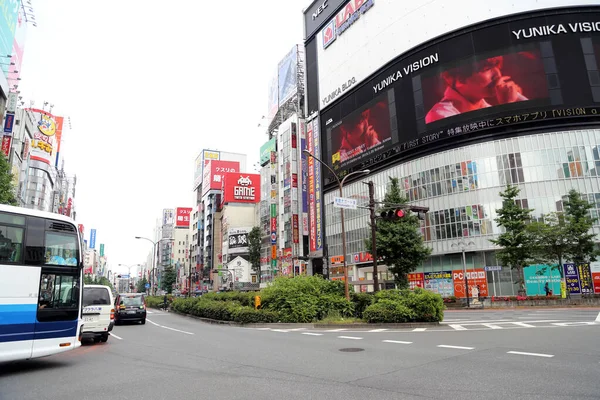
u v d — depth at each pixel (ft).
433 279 133.39
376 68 160.45
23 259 28.60
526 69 121.70
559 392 18.19
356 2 176.04
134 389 21.11
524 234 98.63
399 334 44.37
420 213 59.88
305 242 189.16
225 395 19.34
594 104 116.57
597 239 110.42
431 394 18.53
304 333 49.34
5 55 119.65
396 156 147.95
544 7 123.24
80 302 32.09
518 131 121.49
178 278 383.86
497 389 19.02
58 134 249.55
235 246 259.80
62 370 27.55
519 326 48.73
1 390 21.67
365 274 161.38
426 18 142.82
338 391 19.57
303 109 212.23
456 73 132.26
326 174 185.47
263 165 228.43
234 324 67.51
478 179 125.90
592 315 63.72
